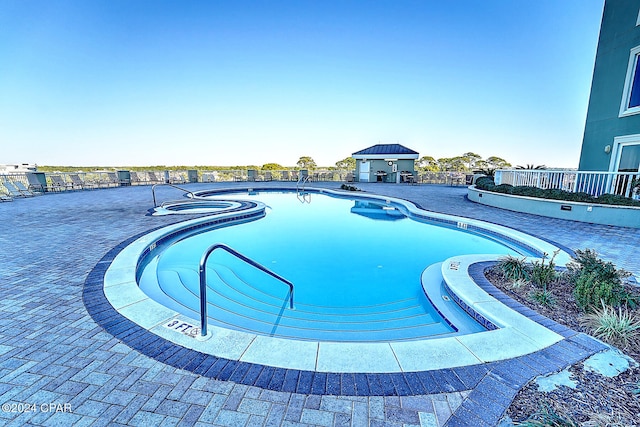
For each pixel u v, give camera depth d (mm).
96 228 6797
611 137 9031
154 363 2227
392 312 4012
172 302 4109
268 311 4035
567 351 2365
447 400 1877
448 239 7684
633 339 2488
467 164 32531
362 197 14789
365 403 1860
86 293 3426
